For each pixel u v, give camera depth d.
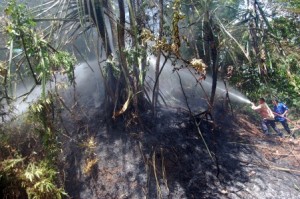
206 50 5.95
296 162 5.50
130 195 4.36
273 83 7.87
